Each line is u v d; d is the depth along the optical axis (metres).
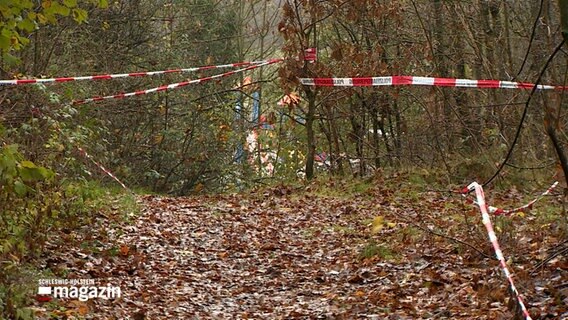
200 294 9.70
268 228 14.07
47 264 9.55
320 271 10.88
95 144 18.12
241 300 9.57
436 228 12.34
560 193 13.02
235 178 27.11
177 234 13.05
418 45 20.86
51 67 18.73
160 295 9.34
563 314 7.15
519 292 8.04
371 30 22.72
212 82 26.91
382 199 16.84
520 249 9.93
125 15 24.06
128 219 13.41
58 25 19.42
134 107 24.23
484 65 17.52
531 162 17.34
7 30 7.54
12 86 14.48
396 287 9.28
